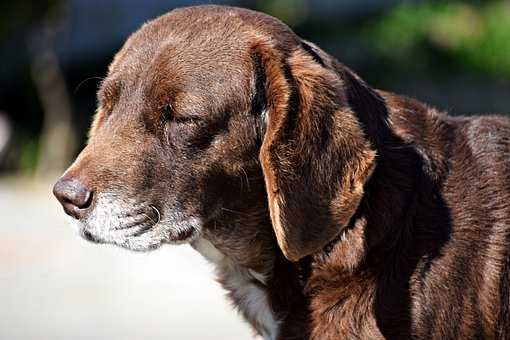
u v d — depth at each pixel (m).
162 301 16.39
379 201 7.77
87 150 7.82
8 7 31.80
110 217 7.62
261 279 8.20
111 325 15.41
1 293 17.12
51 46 34.31
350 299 7.76
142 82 7.79
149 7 37.22
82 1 37.91
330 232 7.57
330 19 35.22
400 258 7.71
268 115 7.71
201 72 7.70
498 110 32.38
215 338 14.68
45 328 15.20
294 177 7.52
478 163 8.05
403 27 33.78
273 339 8.20
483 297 7.72
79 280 17.69
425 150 8.04
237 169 7.84
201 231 7.90
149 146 7.71
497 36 33.59
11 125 34.56
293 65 7.73
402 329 7.62
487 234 7.79
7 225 21.91
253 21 7.98
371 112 8.02
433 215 7.79
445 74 32.84
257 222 8.04
